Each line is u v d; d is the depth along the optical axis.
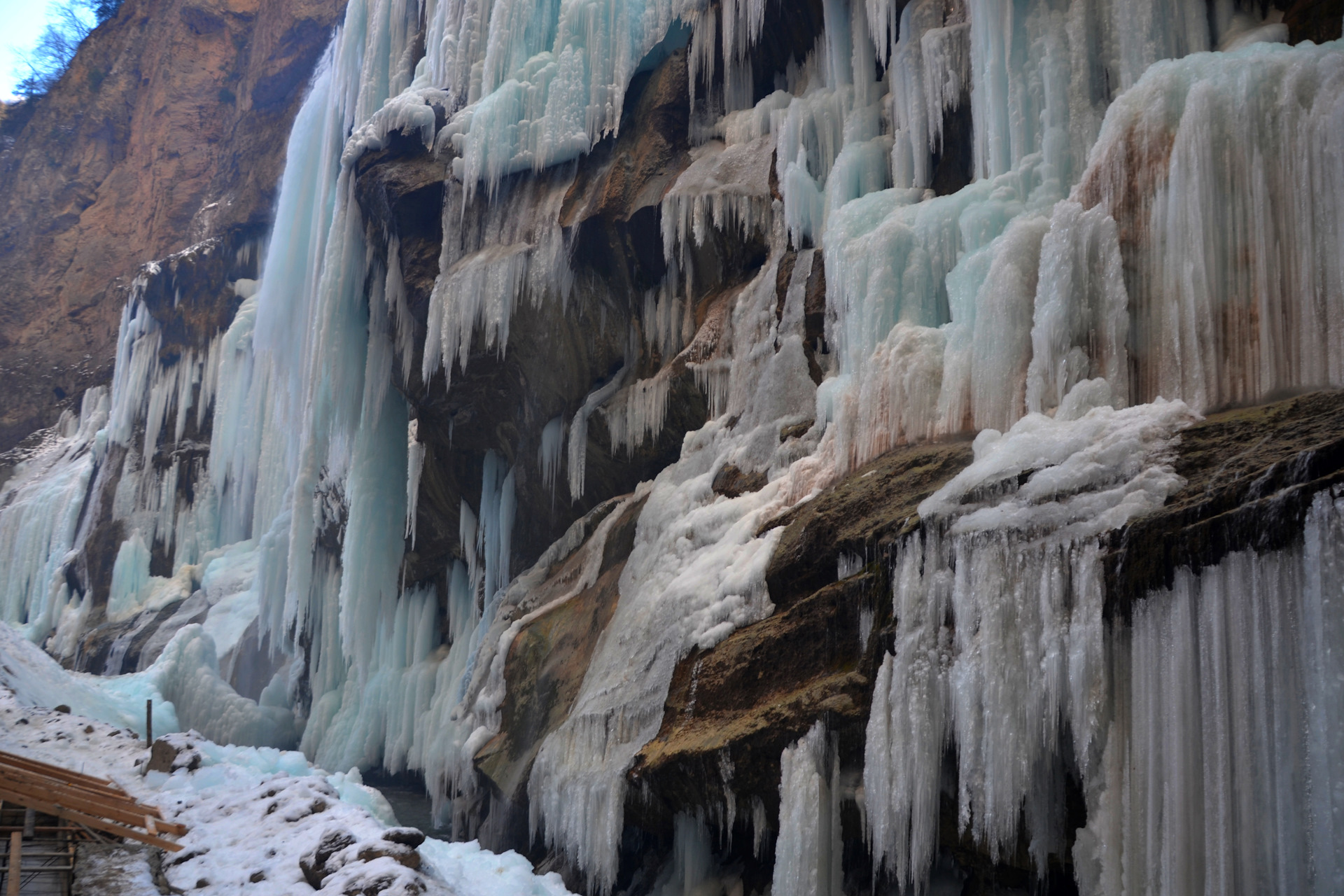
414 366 18.33
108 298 41.72
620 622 12.89
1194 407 7.90
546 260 16.22
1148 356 8.38
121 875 7.55
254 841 8.64
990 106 10.81
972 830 7.61
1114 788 6.75
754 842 9.95
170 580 30.66
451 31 18.78
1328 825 5.64
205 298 32.47
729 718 9.99
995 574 7.52
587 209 15.84
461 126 17.44
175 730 21.59
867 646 8.64
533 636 15.04
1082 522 7.14
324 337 19.58
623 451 15.95
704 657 10.78
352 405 19.97
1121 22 9.97
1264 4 9.54
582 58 16.59
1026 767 7.16
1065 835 7.31
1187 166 8.12
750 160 14.58
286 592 23.08
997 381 9.30
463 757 15.00
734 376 13.77
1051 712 7.07
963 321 9.90
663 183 15.51
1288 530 5.98
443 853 9.32
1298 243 7.46
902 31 12.67
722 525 12.17
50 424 41.06
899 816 7.94
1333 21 8.73
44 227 43.56
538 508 17.80
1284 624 5.98
